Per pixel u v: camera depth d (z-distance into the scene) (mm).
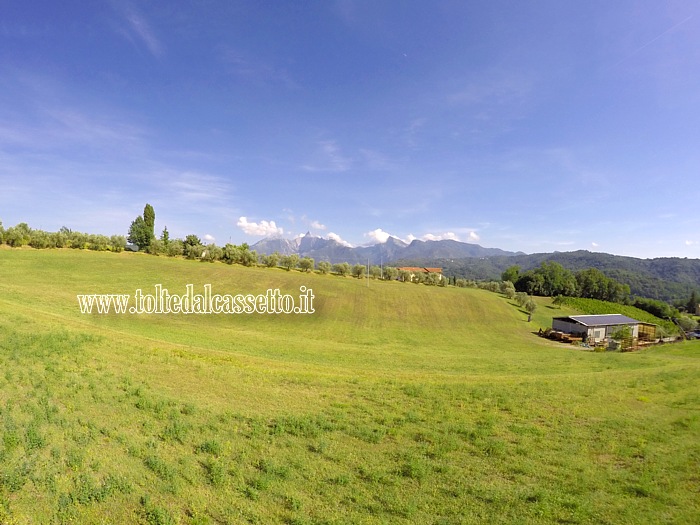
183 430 11781
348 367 24578
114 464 9688
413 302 67438
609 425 13781
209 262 87938
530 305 75500
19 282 48750
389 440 12297
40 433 10766
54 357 17875
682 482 9859
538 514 8469
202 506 8328
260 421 13102
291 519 8016
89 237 85438
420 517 8281
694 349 41531
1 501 7906
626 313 96062
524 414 14930
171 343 26188
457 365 28266
